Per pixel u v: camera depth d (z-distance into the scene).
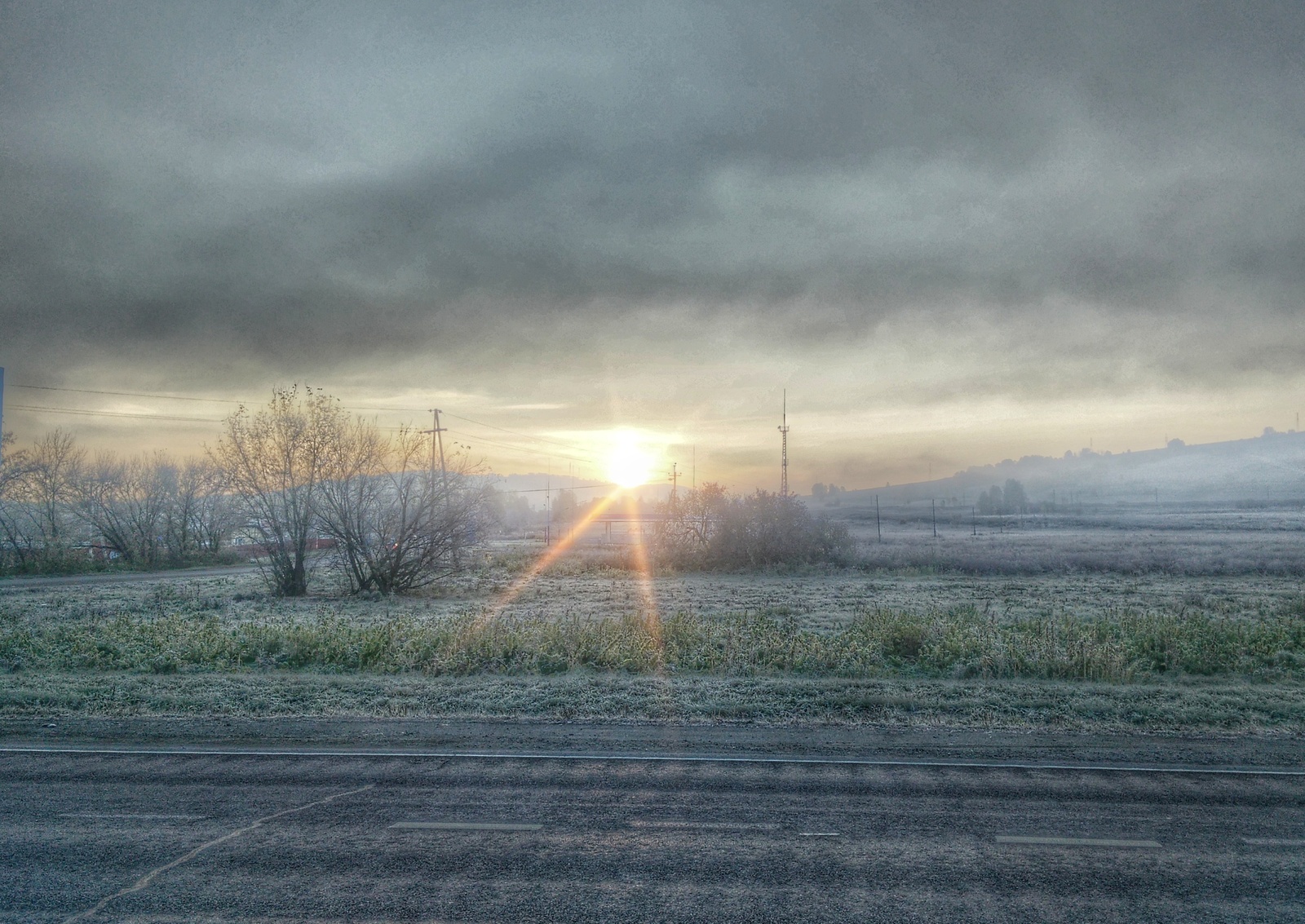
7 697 15.66
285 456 37.47
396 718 14.34
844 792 10.04
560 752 12.00
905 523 136.50
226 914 6.77
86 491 57.12
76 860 7.89
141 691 16.23
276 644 20.53
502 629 21.16
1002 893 7.16
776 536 51.66
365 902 6.97
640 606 31.73
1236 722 13.85
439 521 37.12
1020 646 18.89
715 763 11.41
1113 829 8.77
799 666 18.31
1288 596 33.41
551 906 6.89
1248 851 8.16
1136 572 46.22
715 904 6.95
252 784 10.42
